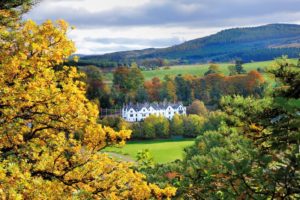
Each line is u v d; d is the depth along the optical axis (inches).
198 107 7475.4
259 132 409.7
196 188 162.2
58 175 453.7
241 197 140.3
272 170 138.0
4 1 480.4
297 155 134.0
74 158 477.1
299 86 375.6
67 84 494.6
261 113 403.5
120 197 462.3
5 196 317.7
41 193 382.9
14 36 456.1
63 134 482.6
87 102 506.3
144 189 455.5
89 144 498.0
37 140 473.4
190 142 5113.2
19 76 450.3
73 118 474.9
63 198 430.6
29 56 461.4
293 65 413.4
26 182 349.1
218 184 153.4
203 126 5216.5
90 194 433.1
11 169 349.1
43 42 457.1
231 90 7618.1
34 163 453.1
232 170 137.3
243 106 432.5
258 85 7303.2
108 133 499.2
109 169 478.3
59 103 458.3
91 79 7377.0
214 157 159.5
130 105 7386.8
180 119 5600.4
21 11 499.8
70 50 479.8
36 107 455.5
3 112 422.6
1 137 421.1
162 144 4975.4
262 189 138.0
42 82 457.1
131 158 3501.5
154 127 5433.1
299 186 132.3
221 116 473.4
